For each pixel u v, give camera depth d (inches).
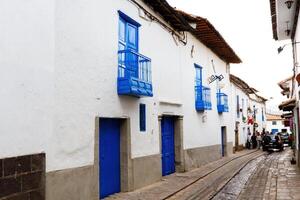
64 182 313.4
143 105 485.1
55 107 307.0
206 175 593.6
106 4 396.5
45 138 291.3
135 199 392.5
